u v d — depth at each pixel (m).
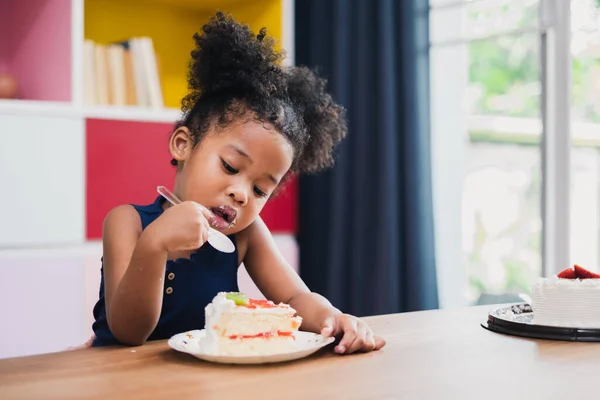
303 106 1.31
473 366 0.81
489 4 2.24
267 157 1.15
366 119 2.36
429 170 2.23
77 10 2.06
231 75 1.20
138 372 0.78
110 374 0.77
